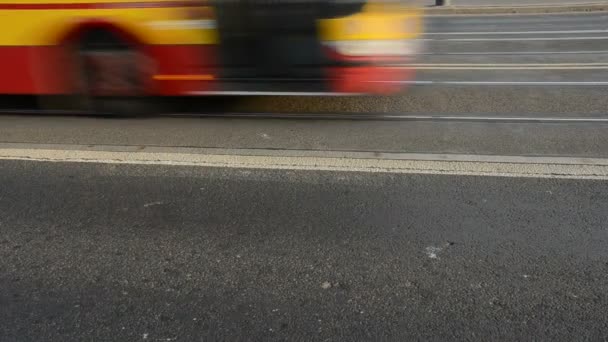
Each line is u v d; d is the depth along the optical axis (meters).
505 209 4.65
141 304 3.58
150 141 6.35
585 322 3.32
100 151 6.07
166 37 6.62
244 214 4.68
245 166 5.61
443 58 10.22
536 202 4.75
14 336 3.31
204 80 6.74
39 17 6.66
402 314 3.43
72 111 7.41
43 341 3.27
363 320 3.39
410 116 7.01
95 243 4.29
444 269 3.86
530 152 5.82
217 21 6.54
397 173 5.38
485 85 8.30
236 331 3.32
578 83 8.30
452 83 8.42
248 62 6.66
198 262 4.02
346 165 5.58
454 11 17.78
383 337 3.25
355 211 4.68
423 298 3.57
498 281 3.72
